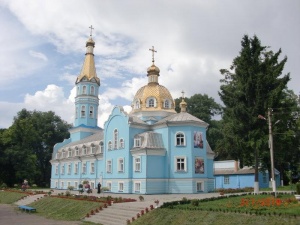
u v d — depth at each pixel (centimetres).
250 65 3500
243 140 3419
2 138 6988
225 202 2547
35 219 2886
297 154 5056
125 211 2659
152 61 5625
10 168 7081
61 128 9512
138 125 4819
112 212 2738
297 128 4541
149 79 5547
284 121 3597
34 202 4084
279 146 3822
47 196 4181
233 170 6166
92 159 5816
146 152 4428
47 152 9094
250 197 2862
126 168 4706
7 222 2694
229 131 3784
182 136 4547
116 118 5081
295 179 6150
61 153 7106
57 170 7162
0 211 3550
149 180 4391
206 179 4544
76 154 6419
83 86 7238
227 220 1916
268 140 3262
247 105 3491
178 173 4441
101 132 6494
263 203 2234
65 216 3020
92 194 4447
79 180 6159
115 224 2438
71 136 7362
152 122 5006
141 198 3170
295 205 2158
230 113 3556
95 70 7412
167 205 2470
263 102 3341
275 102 3344
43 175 9119
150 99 5291
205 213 2092
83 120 7138
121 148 4878
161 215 2283
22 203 4369
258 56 3525
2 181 7169
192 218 2084
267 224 1745
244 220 1855
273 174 2984
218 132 7306
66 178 6706
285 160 5016
